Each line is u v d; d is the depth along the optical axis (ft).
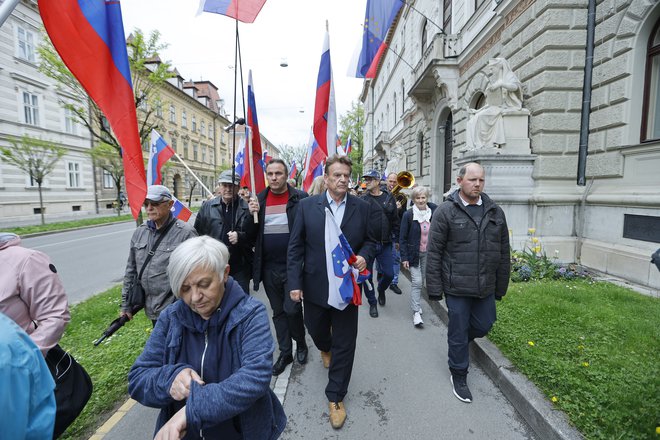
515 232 22.18
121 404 8.73
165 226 8.60
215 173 145.48
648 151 17.39
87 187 83.46
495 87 23.45
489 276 8.52
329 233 7.95
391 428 7.67
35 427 3.13
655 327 10.79
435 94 43.34
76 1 8.63
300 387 9.46
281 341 10.42
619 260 17.92
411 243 13.30
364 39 24.11
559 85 21.45
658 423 6.59
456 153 37.14
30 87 67.67
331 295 7.80
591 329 11.00
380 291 15.98
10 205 64.59
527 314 12.31
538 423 7.25
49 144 55.72
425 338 12.35
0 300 5.09
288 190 10.73
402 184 19.21
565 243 21.34
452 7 39.06
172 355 4.45
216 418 3.83
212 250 4.30
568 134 21.72
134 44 38.96
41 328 5.27
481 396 8.75
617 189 19.01
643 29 17.81
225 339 4.44
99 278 23.02
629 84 18.43
